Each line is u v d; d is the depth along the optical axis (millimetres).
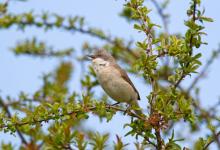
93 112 10539
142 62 10289
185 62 10211
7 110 13375
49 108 10766
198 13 10422
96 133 9578
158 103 10055
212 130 10195
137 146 9828
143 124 10133
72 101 10688
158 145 10047
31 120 10219
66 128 9461
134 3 10961
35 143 10031
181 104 9930
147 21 10750
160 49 10445
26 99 14211
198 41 10203
